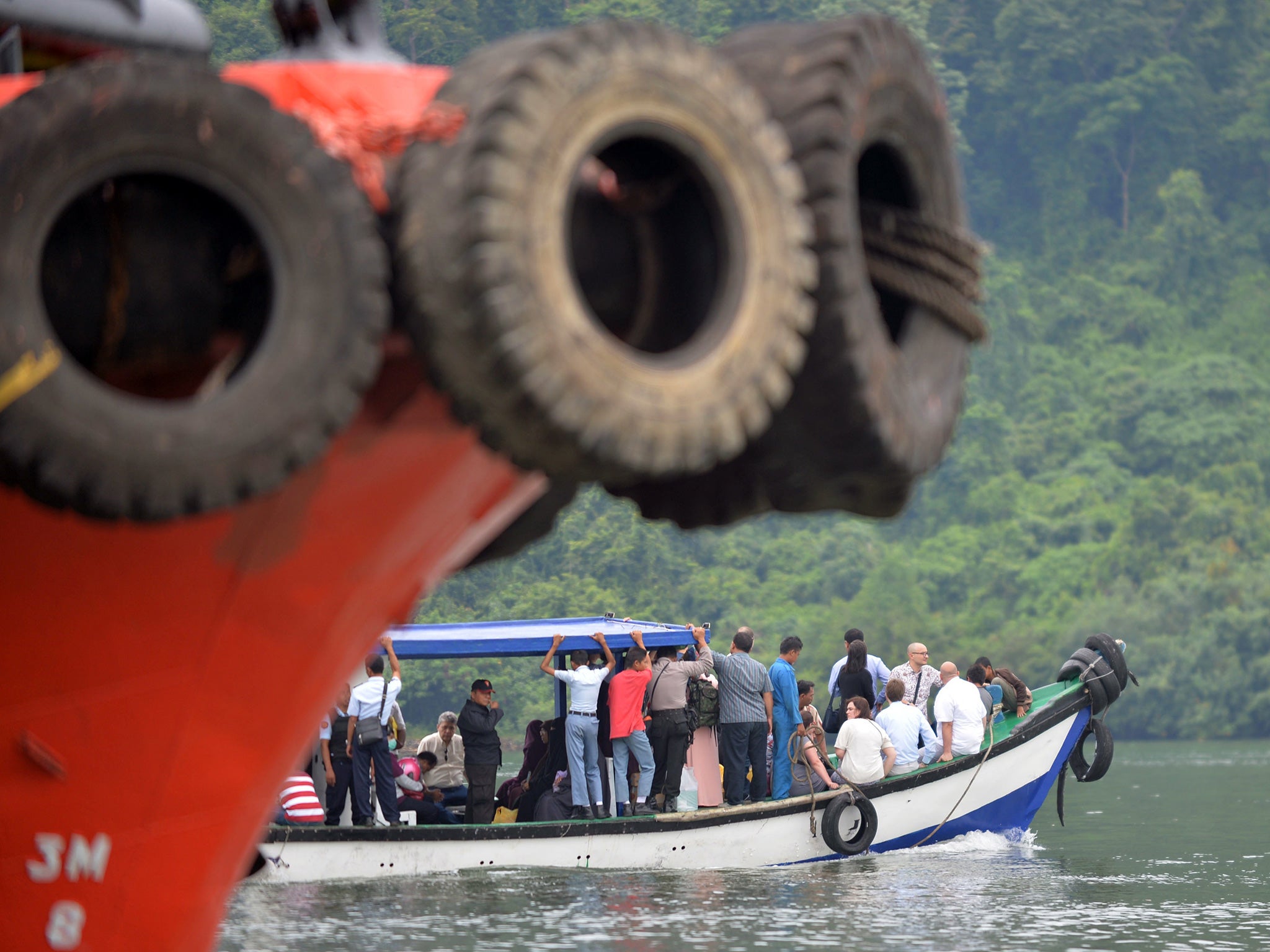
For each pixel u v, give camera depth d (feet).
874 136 59.77
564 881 166.81
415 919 141.28
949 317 64.03
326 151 51.62
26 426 47.78
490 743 186.50
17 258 47.75
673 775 187.83
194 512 50.03
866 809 191.31
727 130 53.21
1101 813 301.22
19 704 62.23
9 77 66.85
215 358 55.47
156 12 73.82
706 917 143.33
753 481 62.85
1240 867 190.29
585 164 56.70
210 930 69.51
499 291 49.24
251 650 64.03
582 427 50.49
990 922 142.61
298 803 169.78
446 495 65.16
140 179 52.16
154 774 64.59
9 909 65.16
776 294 53.98
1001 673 212.43
